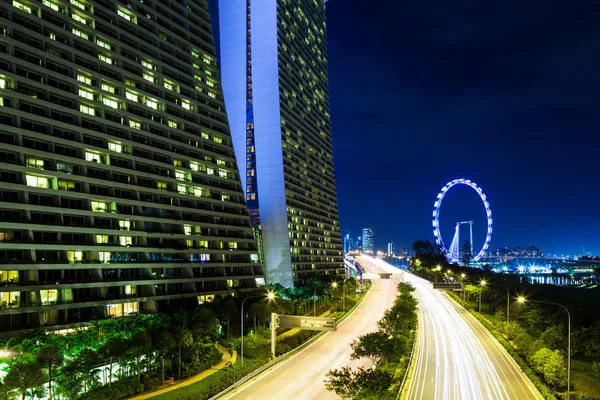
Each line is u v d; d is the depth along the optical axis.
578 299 176.12
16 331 66.75
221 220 111.69
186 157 102.88
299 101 189.62
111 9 92.75
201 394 55.44
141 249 88.81
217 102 116.62
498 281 193.75
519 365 73.81
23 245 69.81
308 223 182.75
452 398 56.81
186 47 110.88
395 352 66.19
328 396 56.62
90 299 78.81
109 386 57.41
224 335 89.12
